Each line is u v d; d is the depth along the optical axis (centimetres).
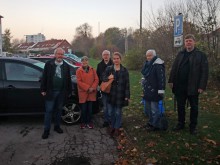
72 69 975
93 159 517
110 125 688
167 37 1770
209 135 605
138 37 2400
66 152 549
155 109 633
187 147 544
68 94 657
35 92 696
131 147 563
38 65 725
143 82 666
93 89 681
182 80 609
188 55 602
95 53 6072
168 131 639
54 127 668
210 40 1280
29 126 715
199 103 916
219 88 1148
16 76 704
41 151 554
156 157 508
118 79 629
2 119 775
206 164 477
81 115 711
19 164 497
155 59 627
